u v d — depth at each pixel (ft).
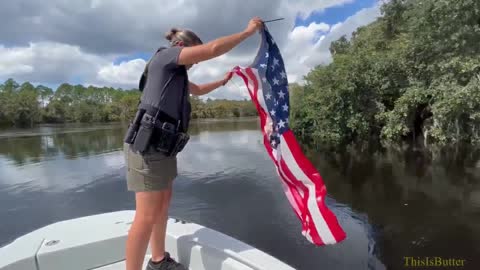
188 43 6.17
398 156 60.34
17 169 67.72
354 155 64.75
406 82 67.67
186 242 6.79
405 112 64.95
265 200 39.86
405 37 70.95
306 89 96.68
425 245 26.53
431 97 60.95
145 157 5.75
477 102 51.13
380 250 25.72
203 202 39.96
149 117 5.70
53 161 76.64
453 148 60.54
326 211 6.25
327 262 24.36
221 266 6.14
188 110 6.14
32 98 277.03
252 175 53.62
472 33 53.42
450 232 28.35
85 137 142.10
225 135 142.10
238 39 5.73
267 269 5.56
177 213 36.40
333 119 77.05
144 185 5.84
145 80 6.20
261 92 7.31
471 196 37.22
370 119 73.56
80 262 6.75
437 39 58.59
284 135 6.97
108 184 51.31
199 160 71.26
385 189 42.06
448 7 54.24
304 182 6.66
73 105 321.93
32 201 43.78
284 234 29.71
